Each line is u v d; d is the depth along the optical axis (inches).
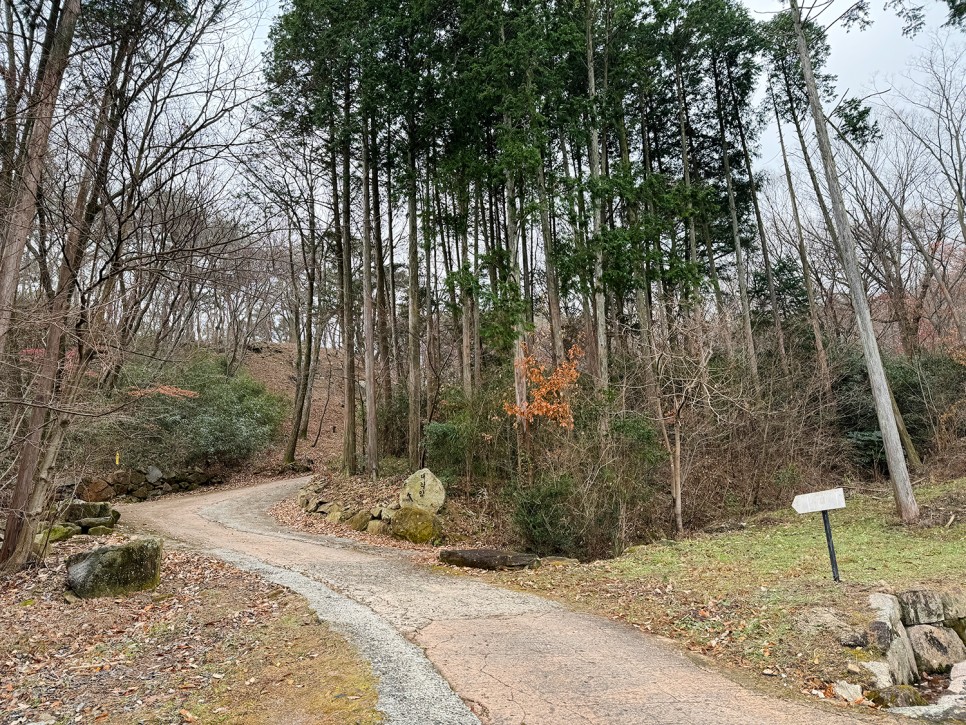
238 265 373.1
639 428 562.6
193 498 842.2
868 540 423.8
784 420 688.4
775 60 858.8
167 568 412.8
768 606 266.1
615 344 836.0
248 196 724.7
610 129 866.8
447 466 668.7
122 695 217.5
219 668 237.9
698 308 649.6
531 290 879.1
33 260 352.8
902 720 181.9
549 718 178.5
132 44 332.5
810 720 178.4
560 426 565.3
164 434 882.1
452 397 699.4
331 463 914.7
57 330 352.8
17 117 297.4
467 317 724.0
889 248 912.9
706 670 219.3
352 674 216.1
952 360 763.4
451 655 235.1
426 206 725.3
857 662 213.0
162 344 824.9
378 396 875.4
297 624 285.4
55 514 451.2
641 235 666.8
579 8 743.7
